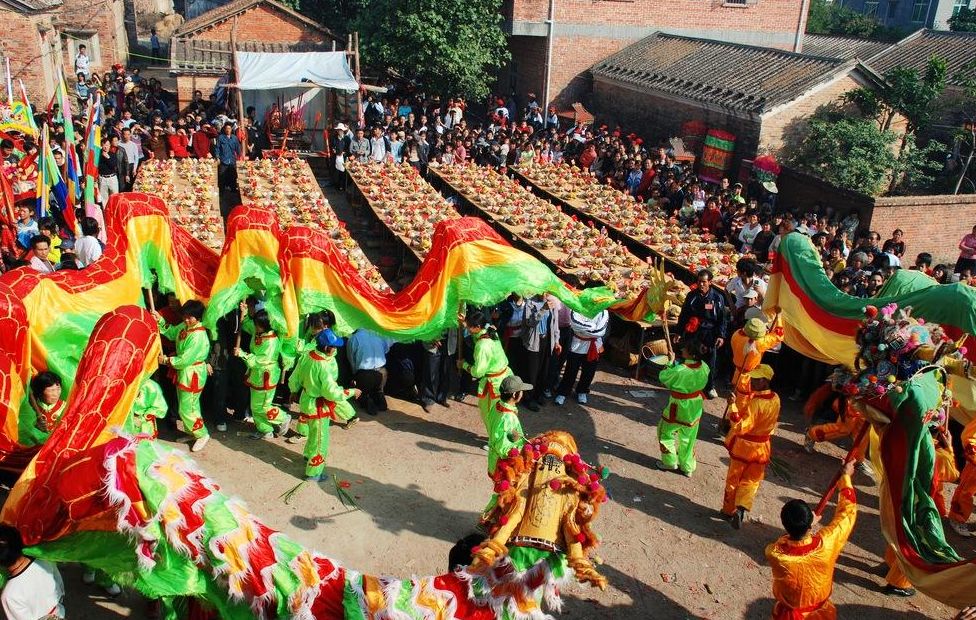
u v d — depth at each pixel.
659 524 8.79
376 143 21.72
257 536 5.60
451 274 9.52
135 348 6.79
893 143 21.67
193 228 13.91
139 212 9.54
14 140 16.80
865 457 10.00
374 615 5.61
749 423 8.43
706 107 23.17
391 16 25.94
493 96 31.00
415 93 27.73
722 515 8.99
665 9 28.81
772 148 21.73
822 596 6.60
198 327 9.02
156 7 43.34
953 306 8.50
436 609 5.76
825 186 19.56
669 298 10.26
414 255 14.32
